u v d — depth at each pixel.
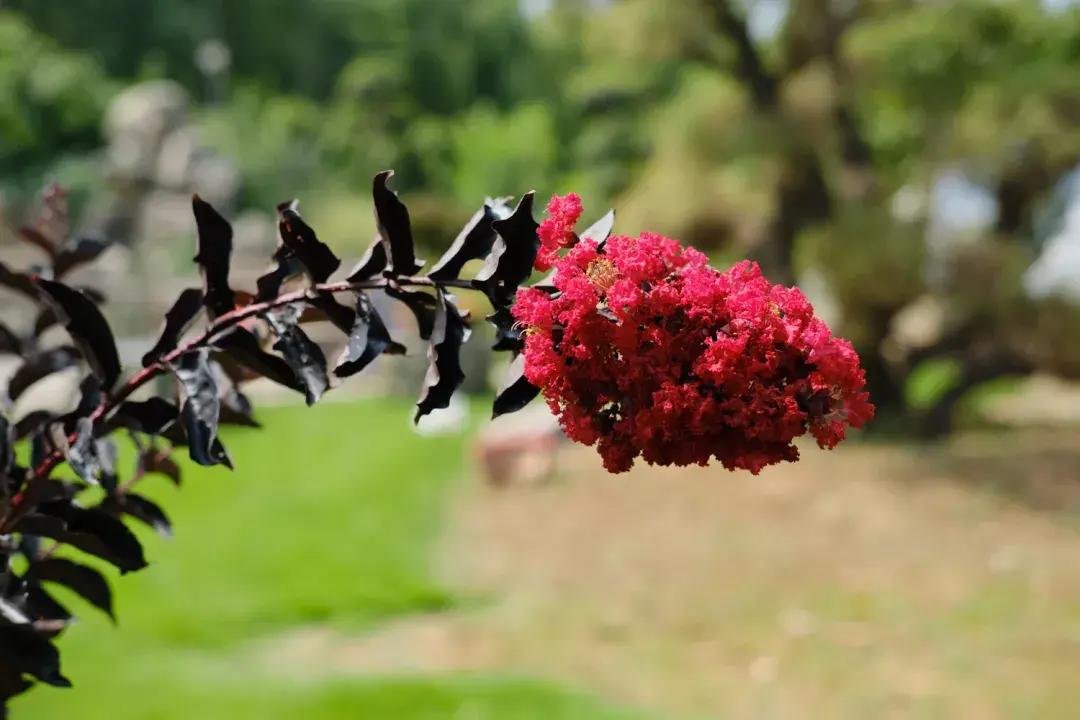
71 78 33.78
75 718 4.19
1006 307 11.51
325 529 7.45
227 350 1.67
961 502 8.67
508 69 49.22
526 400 1.58
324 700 4.47
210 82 40.09
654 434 1.46
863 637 5.55
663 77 15.42
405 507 8.30
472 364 14.77
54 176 29.47
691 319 1.45
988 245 11.75
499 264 1.54
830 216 12.74
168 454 2.05
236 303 1.77
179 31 40.91
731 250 13.55
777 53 12.80
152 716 4.23
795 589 6.46
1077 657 5.26
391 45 48.66
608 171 27.09
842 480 9.38
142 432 1.78
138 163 21.36
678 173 13.08
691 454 1.45
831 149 12.50
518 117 40.66
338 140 38.72
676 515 8.28
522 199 1.53
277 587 6.11
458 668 5.03
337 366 1.59
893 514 8.28
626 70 15.19
